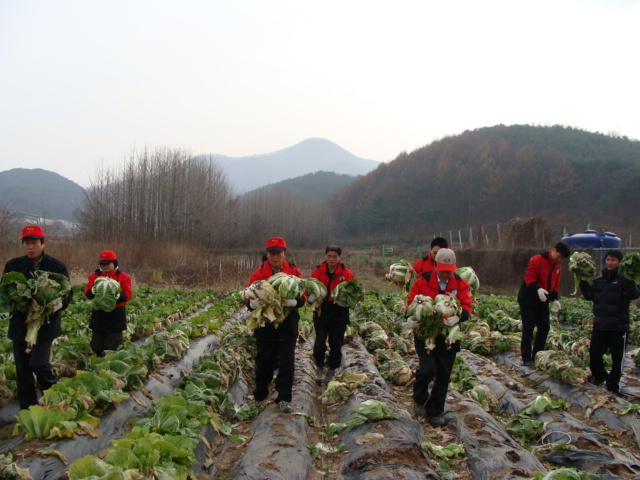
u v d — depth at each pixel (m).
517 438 6.59
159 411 5.91
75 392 6.04
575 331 12.00
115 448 4.75
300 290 6.80
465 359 10.98
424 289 6.75
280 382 6.86
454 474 5.46
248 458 5.54
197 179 48.09
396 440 5.77
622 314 8.19
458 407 7.09
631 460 5.60
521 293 10.03
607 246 25.30
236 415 7.15
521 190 98.00
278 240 7.12
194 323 13.01
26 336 6.20
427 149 134.75
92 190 41.78
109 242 34.94
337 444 6.30
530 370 9.74
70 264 25.52
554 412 7.10
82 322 11.36
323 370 9.55
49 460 5.01
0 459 4.78
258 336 7.07
